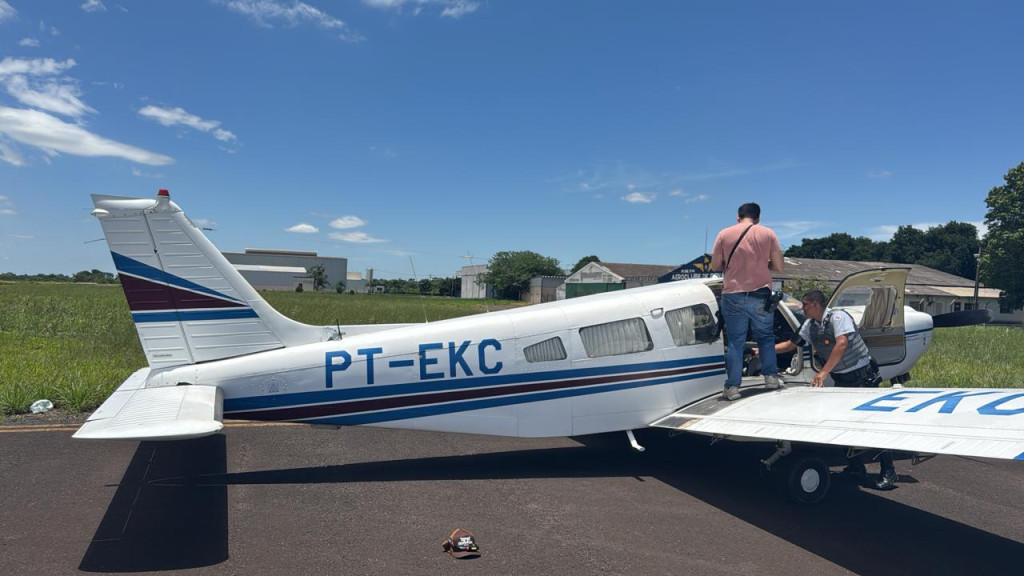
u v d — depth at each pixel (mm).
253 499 4336
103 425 3371
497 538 3762
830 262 46562
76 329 13555
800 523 4199
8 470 4754
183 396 4223
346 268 112188
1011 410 3459
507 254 80812
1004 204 39000
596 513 4254
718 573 3371
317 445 5855
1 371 7949
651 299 5527
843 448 5754
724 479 5137
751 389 5352
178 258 4832
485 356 5066
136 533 3668
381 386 4906
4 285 51812
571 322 5250
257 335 5023
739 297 5059
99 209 4676
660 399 5418
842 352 5141
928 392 4176
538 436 5180
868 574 3434
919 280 48125
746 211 5129
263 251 113062
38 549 3398
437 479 4930
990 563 3641
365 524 3928
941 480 5418
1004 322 47594
